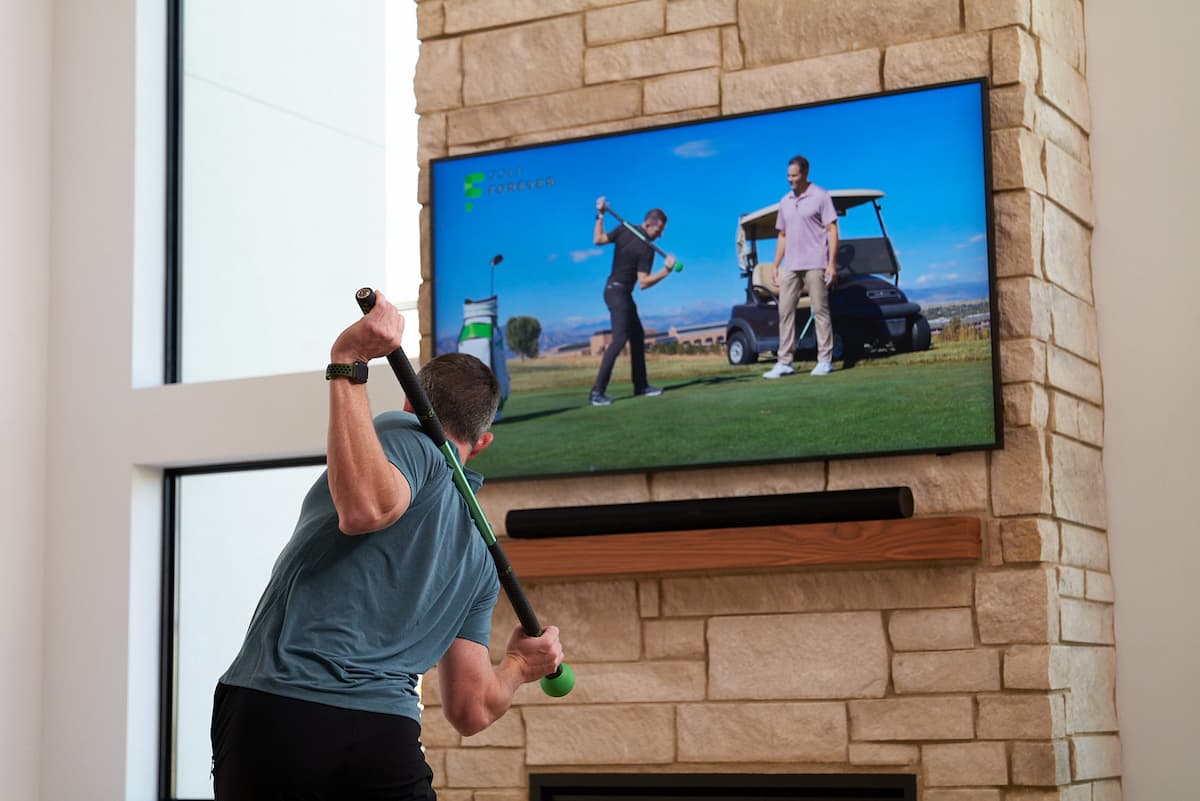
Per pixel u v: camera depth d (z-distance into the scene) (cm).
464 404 220
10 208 544
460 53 433
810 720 368
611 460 397
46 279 555
